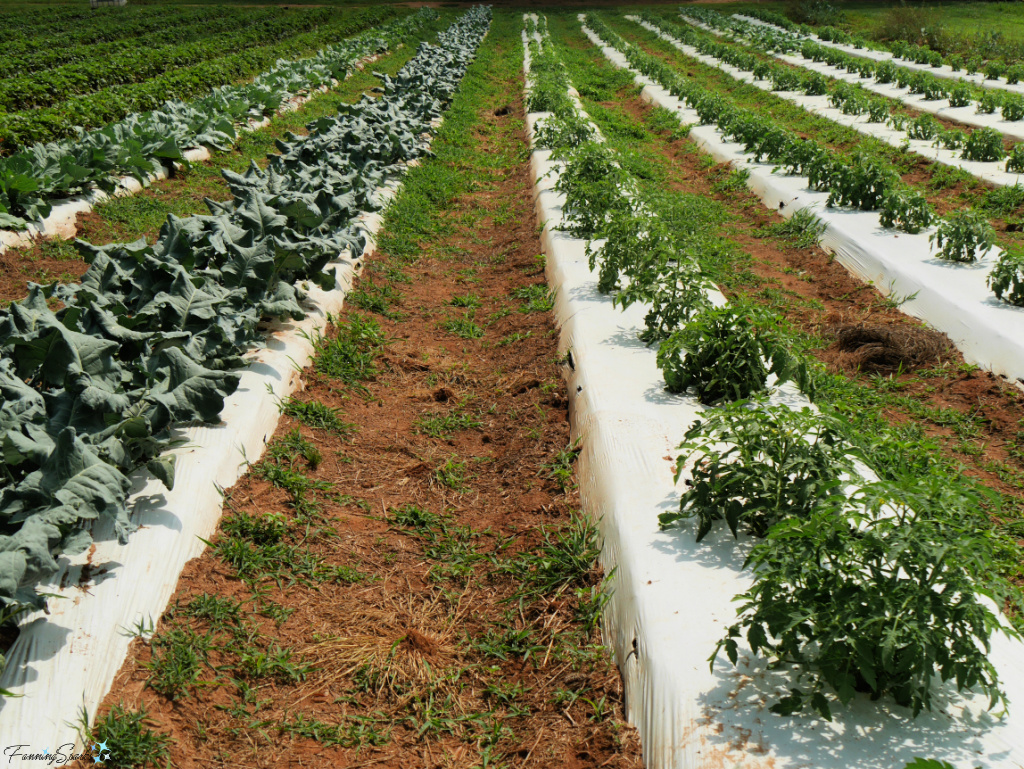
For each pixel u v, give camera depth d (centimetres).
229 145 1370
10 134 1174
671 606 381
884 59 2794
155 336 511
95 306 501
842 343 753
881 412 639
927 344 730
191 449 491
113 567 392
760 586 324
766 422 415
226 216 686
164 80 1767
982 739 300
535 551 485
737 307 551
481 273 1002
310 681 384
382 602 442
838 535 314
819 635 310
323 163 1021
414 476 564
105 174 1028
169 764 327
